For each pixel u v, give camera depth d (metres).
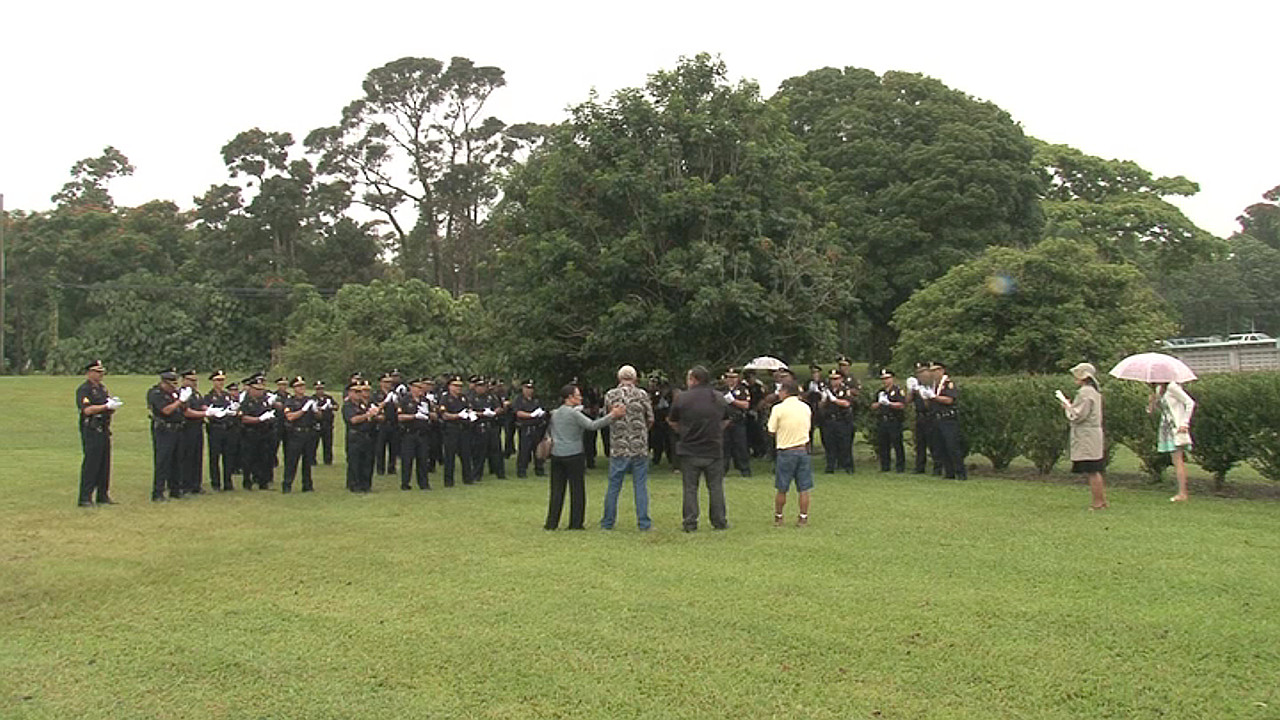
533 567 9.33
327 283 55.16
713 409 11.45
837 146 34.72
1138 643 6.59
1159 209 39.56
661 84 19.67
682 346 18.19
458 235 57.72
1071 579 8.42
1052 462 16.23
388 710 5.70
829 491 14.80
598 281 18.25
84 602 8.26
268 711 5.71
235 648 6.89
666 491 15.35
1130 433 14.74
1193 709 5.48
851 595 7.98
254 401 16.30
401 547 10.53
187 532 11.67
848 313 23.30
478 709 5.69
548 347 18.92
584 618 7.45
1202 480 15.26
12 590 8.70
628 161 18.50
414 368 36.50
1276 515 11.74
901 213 33.41
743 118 19.42
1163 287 67.19
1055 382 16.08
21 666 6.56
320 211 55.75
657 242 18.52
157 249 58.91
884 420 17.77
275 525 12.19
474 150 57.75
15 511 13.44
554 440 11.66
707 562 9.41
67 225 59.06
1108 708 5.53
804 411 11.62
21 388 36.41
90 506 13.89
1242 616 7.18
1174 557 9.23
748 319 18.05
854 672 6.17
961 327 22.06
